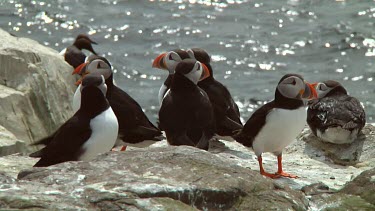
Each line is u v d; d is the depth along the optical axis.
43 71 18.08
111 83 14.20
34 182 9.58
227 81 31.42
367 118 27.38
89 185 9.39
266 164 13.88
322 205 10.91
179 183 9.56
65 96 18.47
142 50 35.41
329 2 43.41
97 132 12.05
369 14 40.94
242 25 39.72
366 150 14.69
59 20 39.19
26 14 39.75
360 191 11.16
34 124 17.25
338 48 35.72
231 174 10.04
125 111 13.81
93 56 14.60
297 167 13.80
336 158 14.60
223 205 9.55
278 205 9.67
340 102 15.15
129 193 9.20
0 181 9.58
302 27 39.12
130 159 10.23
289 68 33.25
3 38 18.89
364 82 31.42
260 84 31.05
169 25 39.31
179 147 10.69
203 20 40.41
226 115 14.69
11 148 14.60
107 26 38.66
